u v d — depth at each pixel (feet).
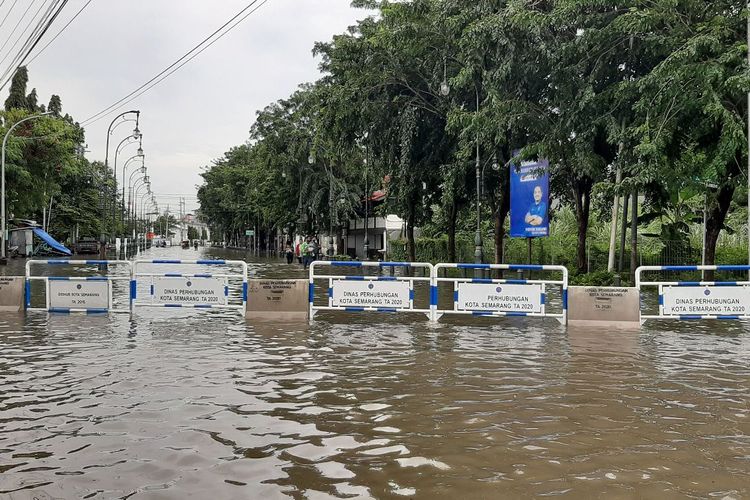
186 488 13.28
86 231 249.96
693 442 16.69
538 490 13.33
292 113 150.82
